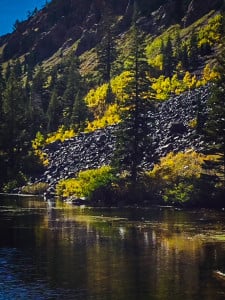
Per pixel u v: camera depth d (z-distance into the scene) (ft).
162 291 61.11
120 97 273.54
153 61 300.61
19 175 226.38
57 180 208.85
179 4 409.69
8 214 135.33
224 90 152.56
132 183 168.35
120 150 178.40
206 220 122.83
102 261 76.79
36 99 379.35
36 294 59.72
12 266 73.61
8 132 240.53
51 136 280.10
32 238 96.48
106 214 135.95
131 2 501.15
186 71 274.77
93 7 559.79
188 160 171.63
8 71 509.35
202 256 79.87
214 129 151.12
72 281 65.46
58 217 128.77
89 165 210.18
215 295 59.47
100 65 376.48
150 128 209.46
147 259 78.07
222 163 150.92
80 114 280.10
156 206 156.46
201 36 300.40
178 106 219.41
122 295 59.36
